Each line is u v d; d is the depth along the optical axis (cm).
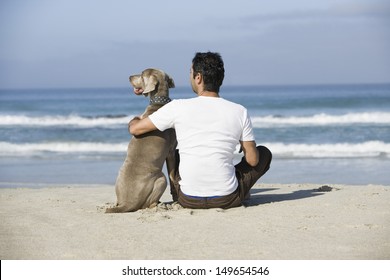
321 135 2991
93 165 2081
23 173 1872
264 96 8075
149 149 870
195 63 830
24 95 12362
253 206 895
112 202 1028
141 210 880
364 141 2734
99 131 3316
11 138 3045
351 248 649
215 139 827
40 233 737
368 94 7775
